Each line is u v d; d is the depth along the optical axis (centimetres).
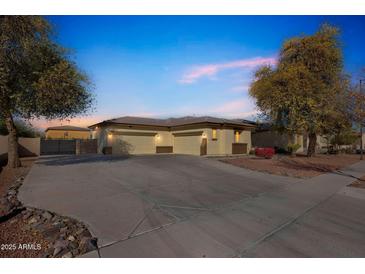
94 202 512
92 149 2247
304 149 2948
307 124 1639
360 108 848
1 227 376
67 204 493
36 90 881
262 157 1727
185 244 331
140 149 2083
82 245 317
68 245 316
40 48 913
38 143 1961
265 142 2723
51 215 425
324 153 2656
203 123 1812
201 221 421
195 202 544
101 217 422
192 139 1988
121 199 542
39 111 992
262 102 1809
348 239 361
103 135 2044
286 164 1349
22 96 897
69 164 1148
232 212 479
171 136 2284
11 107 947
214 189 687
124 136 1991
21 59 875
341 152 2722
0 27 784
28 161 1327
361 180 906
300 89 1608
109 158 1477
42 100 906
